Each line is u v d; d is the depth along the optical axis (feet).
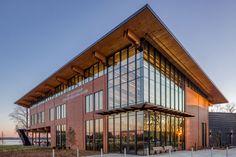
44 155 77.77
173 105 98.78
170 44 84.43
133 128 80.28
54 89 148.36
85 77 111.04
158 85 87.81
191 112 118.93
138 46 80.64
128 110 81.10
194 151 97.71
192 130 117.80
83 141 106.32
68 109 125.08
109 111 83.61
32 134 206.18
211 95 155.84
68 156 73.77
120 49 90.17
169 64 99.35
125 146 82.64
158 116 85.76
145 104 71.00
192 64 101.09
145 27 75.20
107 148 90.79
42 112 171.01
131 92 82.69
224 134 165.37
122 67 88.48
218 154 83.51
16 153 87.25
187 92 115.44
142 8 67.00
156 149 78.18
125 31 76.84
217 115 167.53
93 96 102.78
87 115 105.60
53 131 144.66
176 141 98.12
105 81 95.55
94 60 100.94
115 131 88.33
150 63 84.02
